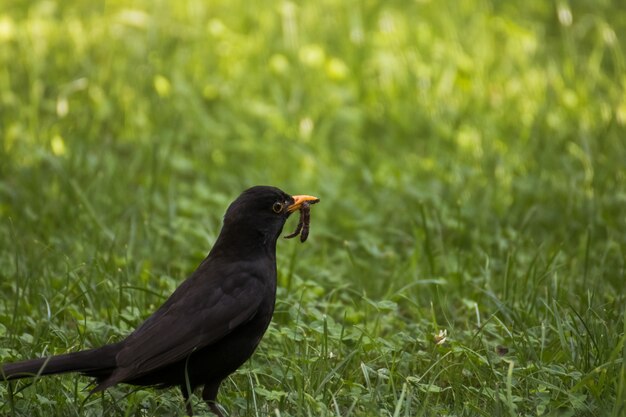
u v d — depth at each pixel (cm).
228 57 1692
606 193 1290
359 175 1405
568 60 1680
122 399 816
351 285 1085
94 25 1783
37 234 1182
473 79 1625
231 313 777
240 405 816
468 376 873
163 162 1388
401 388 848
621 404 757
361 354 898
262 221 816
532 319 957
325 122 1524
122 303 990
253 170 1415
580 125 1484
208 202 1312
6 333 917
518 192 1305
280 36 1772
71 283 1028
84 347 903
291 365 858
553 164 1381
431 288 1058
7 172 1342
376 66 1692
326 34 1773
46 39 1728
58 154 1377
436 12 1852
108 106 1522
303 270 1122
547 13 1902
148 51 1688
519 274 1095
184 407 830
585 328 876
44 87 1582
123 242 1154
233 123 1521
